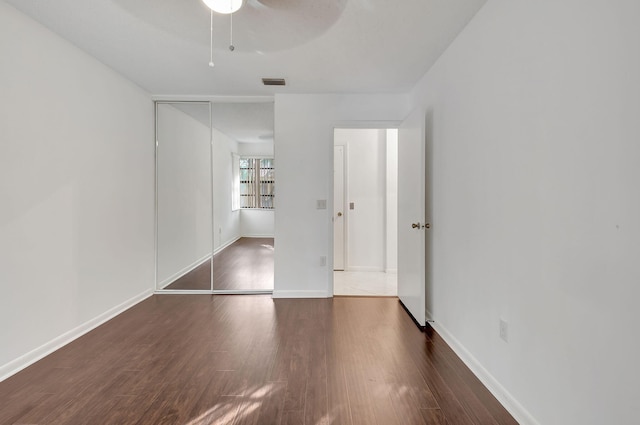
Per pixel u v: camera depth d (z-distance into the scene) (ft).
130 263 12.00
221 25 7.90
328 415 6.00
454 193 8.82
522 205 5.90
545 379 5.31
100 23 7.91
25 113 7.65
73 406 6.23
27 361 7.77
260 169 14.24
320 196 13.29
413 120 10.84
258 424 5.76
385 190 17.71
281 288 13.32
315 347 8.79
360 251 18.08
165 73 11.05
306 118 13.17
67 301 8.98
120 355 8.27
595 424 4.39
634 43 3.81
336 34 8.32
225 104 13.88
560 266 4.98
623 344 3.99
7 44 7.20
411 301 11.16
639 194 3.77
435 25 7.92
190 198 13.98
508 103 6.31
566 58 4.83
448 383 7.07
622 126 3.97
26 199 7.72
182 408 6.19
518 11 5.97
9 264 7.33
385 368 7.69
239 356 8.25
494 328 6.82
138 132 12.42
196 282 14.10
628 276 3.92
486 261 7.16
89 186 9.78
